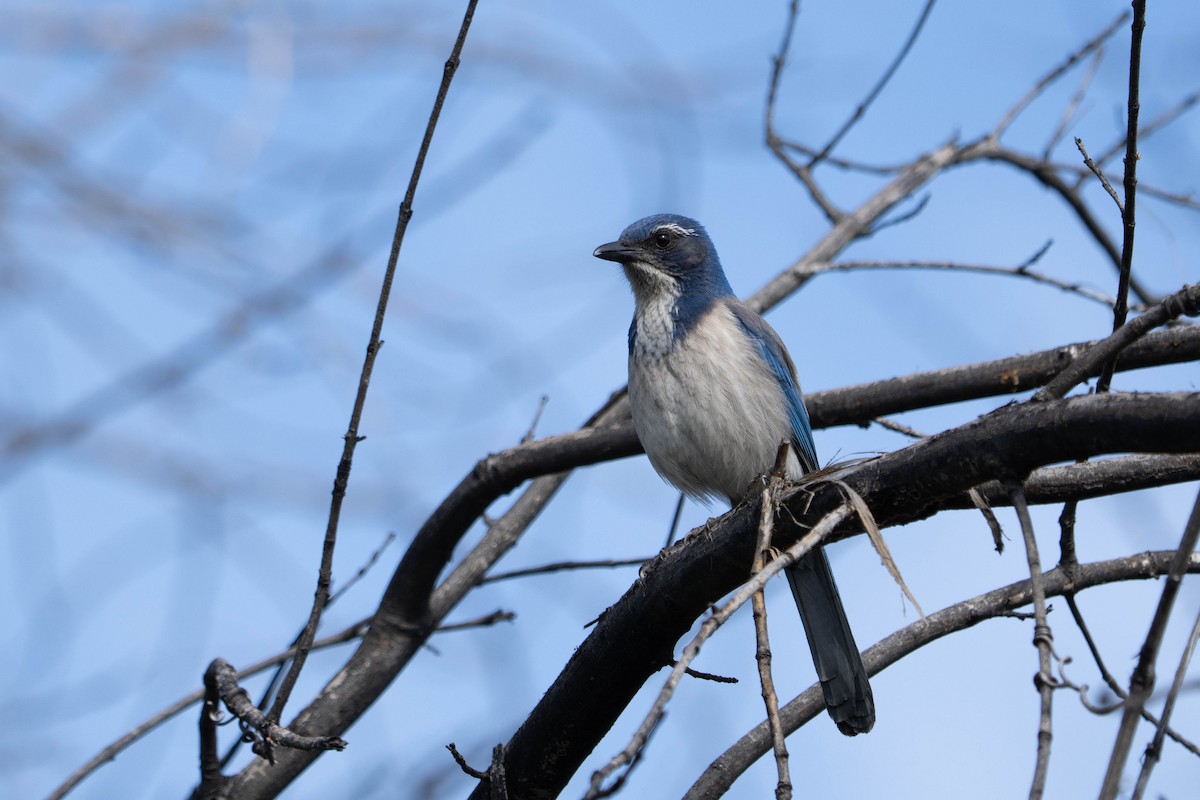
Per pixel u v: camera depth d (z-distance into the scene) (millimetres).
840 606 11414
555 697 9289
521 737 9477
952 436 7344
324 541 9500
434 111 9328
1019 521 6844
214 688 9891
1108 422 6746
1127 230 8383
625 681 9086
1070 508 9281
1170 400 6586
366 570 12195
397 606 12477
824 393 12930
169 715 11617
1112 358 8258
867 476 7727
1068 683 6066
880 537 7117
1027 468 7109
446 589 13062
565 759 9391
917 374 12484
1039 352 11852
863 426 13047
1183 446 6574
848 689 10117
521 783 9484
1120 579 9836
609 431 13078
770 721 6512
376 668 12336
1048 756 5734
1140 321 7082
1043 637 6109
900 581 7012
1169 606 6027
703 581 8586
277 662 12320
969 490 7648
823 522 6988
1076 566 9430
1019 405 7223
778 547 8195
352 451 9438
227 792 11195
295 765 11406
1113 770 5727
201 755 10719
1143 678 6020
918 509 7688
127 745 11383
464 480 12398
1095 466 9492
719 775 9641
